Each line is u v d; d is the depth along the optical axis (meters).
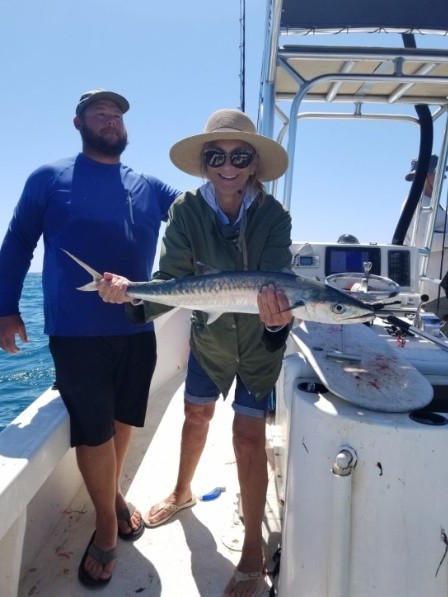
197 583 2.31
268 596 2.19
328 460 1.50
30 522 2.43
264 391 2.33
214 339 2.36
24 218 2.58
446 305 4.86
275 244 2.38
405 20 3.30
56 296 2.53
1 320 2.55
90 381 2.44
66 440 2.40
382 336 2.49
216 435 3.76
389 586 1.44
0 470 1.88
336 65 3.63
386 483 1.42
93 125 2.59
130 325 2.62
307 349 2.01
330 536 1.49
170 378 4.92
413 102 4.21
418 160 4.32
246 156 2.30
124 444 2.75
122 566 2.41
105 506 2.34
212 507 2.87
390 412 1.49
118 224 2.62
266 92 3.57
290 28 3.34
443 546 1.43
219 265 2.40
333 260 3.52
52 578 2.33
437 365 2.07
